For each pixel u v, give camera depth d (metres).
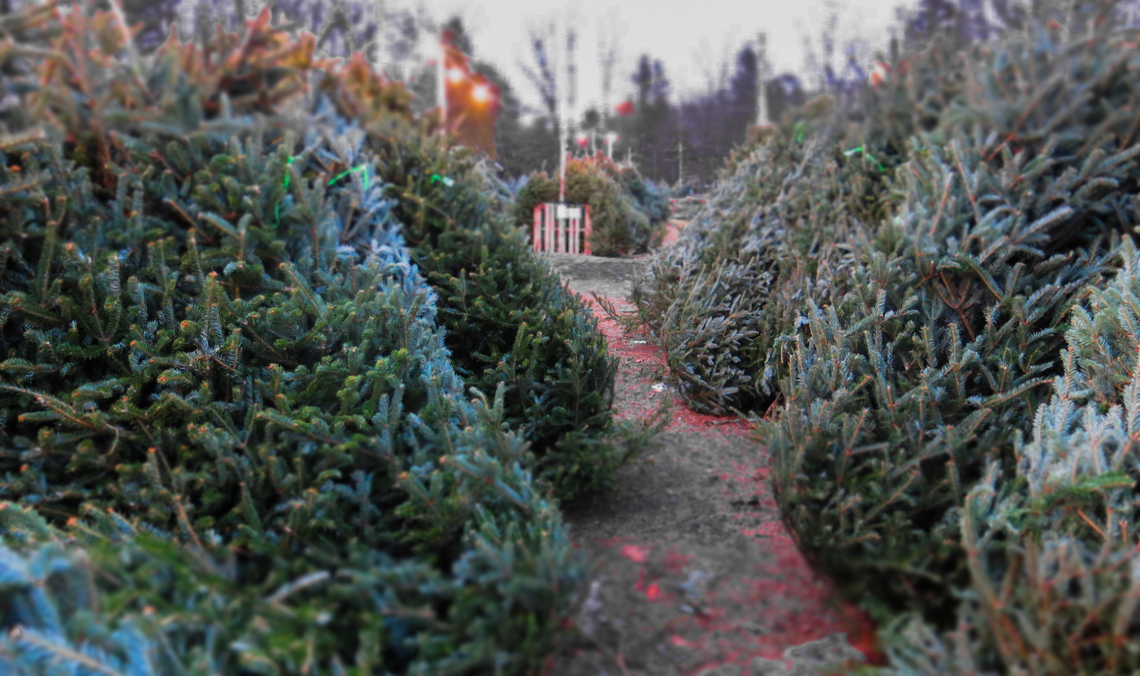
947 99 2.96
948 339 2.44
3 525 1.60
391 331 2.39
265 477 1.90
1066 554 1.32
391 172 3.46
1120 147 2.79
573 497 2.28
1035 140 2.81
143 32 2.29
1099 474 1.63
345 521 1.87
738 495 2.33
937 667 1.13
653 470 2.61
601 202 9.12
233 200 2.55
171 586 1.20
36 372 2.01
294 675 1.13
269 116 2.60
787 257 3.92
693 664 1.19
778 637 1.24
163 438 1.96
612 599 1.35
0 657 1.01
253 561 1.38
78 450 1.86
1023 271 2.65
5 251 2.12
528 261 3.41
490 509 1.85
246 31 2.44
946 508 1.92
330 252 2.76
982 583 1.18
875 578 1.29
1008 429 2.09
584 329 3.04
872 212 3.77
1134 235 2.73
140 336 2.08
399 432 2.12
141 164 2.62
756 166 5.25
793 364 2.69
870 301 2.66
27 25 1.92
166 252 2.46
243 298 2.52
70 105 2.07
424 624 1.26
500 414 2.14
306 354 2.31
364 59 2.93
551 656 1.24
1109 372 2.00
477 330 3.03
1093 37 2.64
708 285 3.86
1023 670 1.11
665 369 3.84
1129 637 1.09
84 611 1.09
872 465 1.98
